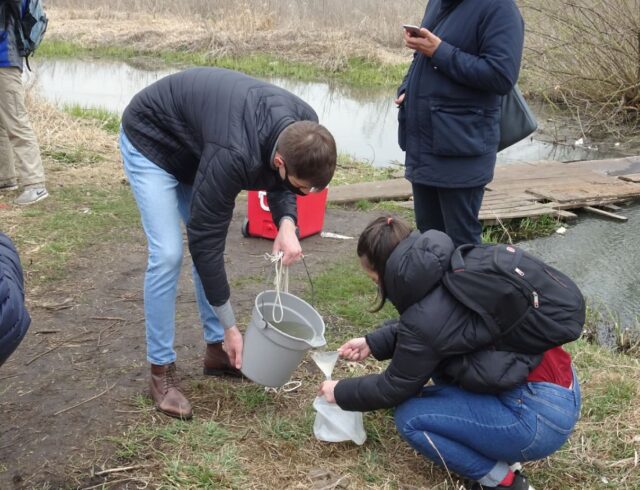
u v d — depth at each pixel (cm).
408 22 1741
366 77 1486
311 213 547
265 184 278
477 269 250
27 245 502
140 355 367
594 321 469
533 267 253
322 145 248
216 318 336
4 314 204
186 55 1634
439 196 392
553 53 1149
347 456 296
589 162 826
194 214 271
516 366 255
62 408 320
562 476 291
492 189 711
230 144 261
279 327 307
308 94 1322
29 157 578
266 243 543
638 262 577
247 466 285
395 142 991
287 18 1856
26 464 284
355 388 271
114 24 1873
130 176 300
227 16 1852
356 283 471
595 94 1148
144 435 300
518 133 400
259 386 341
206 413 319
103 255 498
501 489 273
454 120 366
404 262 252
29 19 546
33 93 887
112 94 1202
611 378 359
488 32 349
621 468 295
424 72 374
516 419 259
